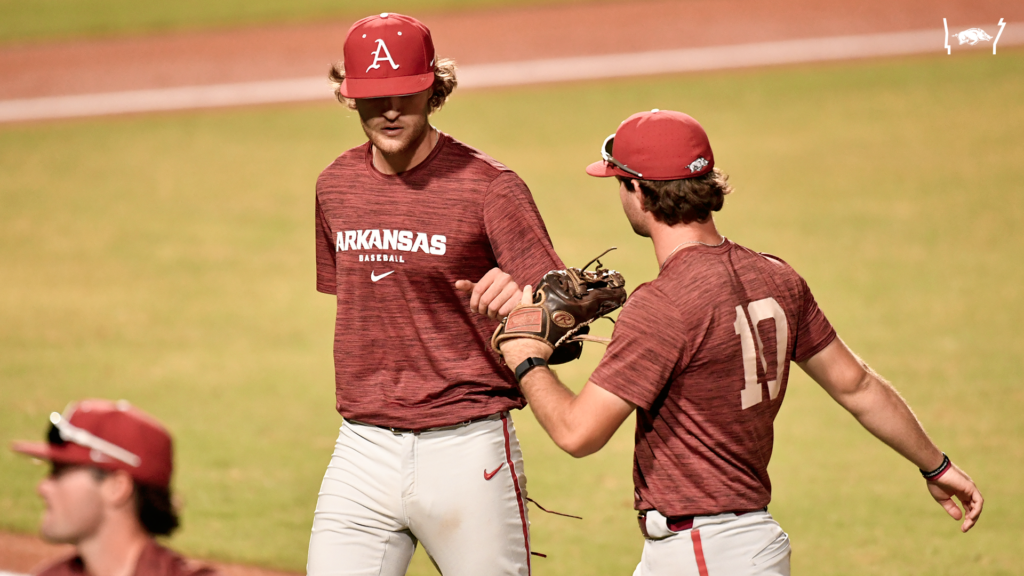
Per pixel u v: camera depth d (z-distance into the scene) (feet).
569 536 70.69
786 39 236.63
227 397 99.09
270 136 198.29
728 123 187.62
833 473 79.25
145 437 30.42
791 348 39.06
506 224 43.27
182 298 127.44
